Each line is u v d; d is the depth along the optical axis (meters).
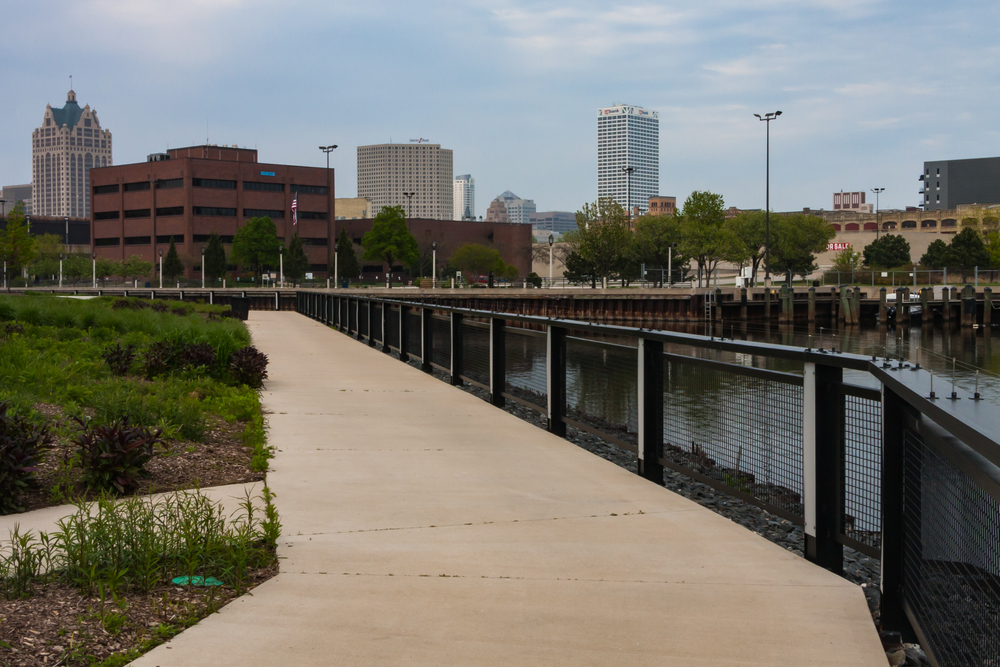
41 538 4.14
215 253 109.06
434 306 13.98
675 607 4.03
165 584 4.09
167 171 121.81
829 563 4.82
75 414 7.64
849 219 155.00
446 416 9.67
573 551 4.86
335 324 27.25
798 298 68.00
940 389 3.43
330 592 4.12
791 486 5.22
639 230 97.38
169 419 7.80
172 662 3.33
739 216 106.19
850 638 3.69
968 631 3.10
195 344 13.24
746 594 4.21
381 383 12.59
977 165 182.88
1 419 5.60
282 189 126.50
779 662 3.46
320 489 6.17
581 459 7.46
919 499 3.69
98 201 130.75
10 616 3.54
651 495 6.21
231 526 4.97
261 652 3.44
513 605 4.01
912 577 3.78
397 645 3.54
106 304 25.48
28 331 15.38
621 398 7.38
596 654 3.50
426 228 138.88
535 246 141.38
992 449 2.45
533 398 9.70
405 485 6.36
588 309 70.50
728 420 5.87
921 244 123.62
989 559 2.89
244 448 7.57
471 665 3.37
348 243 113.88
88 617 3.61
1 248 91.50
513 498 6.05
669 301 68.25
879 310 65.56
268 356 16.53
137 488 5.77
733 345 5.64
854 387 4.56
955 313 65.56
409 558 4.67
